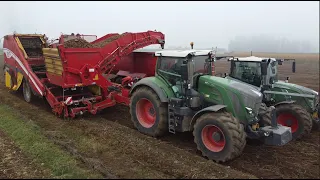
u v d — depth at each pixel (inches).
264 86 302.8
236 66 323.9
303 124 285.4
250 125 232.2
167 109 267.3
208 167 205.6
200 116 236.4
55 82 335.9
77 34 444.1
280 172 213.3
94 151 230.5
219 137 221.5
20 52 394.9
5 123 289.4
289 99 313.4
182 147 254.4
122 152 228.8
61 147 233.6
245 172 211.2
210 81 245.8
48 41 431.2
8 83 453.1
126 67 440.1
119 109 375.6
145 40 392.8
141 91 280.2
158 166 206.1
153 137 271.7
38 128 278.2
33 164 204.2
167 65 269.6
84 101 325.4
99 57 340.8
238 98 230.1
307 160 236.8
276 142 221.1
